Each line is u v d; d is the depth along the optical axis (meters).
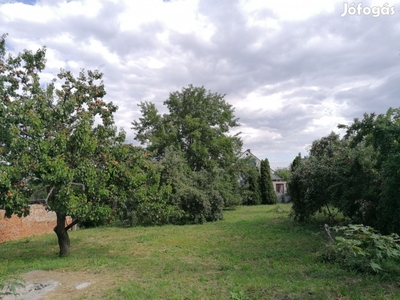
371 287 5.41
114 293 5.86
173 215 16.98
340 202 11.34
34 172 8.16
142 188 10.16
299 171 14.40
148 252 10.03
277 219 16.84
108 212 9.02
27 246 12.35
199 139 28.70
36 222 15.55
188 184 19.11
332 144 15.94
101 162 9.66
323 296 5.05
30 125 8.36
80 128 8.56
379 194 9.26
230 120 30.30
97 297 5.72
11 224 14.08
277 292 5.38
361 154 11.11
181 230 14.67
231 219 18.92
